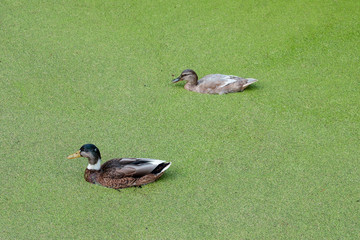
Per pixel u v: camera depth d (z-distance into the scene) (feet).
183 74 35.65
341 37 41.39
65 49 39.60
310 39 41.22
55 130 31.50
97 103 34.19
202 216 25.57
